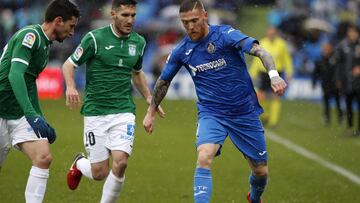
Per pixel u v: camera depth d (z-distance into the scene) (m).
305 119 64.31
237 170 38.50
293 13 95.06
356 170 39.72
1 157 24.75
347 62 54.66
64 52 77.81
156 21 87.00
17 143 24.02
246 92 24.78
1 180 33.94
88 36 25.62
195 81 25.11
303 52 81.50
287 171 38.88
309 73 76.50
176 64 25.05
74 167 27.95
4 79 23.69
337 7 99.50
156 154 43.38
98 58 25.66
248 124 24.89
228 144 48.62
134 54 26.03
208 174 23.61
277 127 59.25
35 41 23.38
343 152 46.56
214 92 24.73
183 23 24.06
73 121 57.78
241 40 23.92
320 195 32.31
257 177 25.80
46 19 23.94
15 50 23.09
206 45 24.41
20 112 23.94
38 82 73.44
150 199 30.53
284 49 60.22
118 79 25.81
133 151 44.31
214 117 24.75
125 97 26.02
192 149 45.66
